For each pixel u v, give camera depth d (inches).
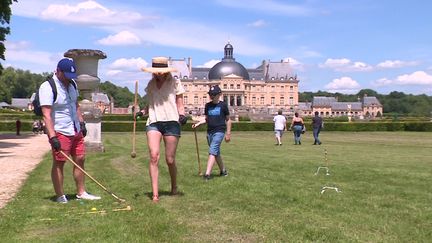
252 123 2297.0
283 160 637.3
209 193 347.9
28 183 404.2
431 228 251.8
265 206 302.0
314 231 239.0
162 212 281.3
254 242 223.6
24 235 232.8
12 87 6540.4
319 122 1120.8
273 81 6806.1
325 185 398.9
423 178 452.4
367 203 317.1
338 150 887.7
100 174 471.2
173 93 328.5
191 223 256.8
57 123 312.7
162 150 811.4
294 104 6884.8
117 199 318.3
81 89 782.5
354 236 232.5
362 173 487.5
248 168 532.1
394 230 246.4
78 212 281.4
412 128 2293.3
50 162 586.9
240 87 6461.6
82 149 329.4
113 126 2068.2
